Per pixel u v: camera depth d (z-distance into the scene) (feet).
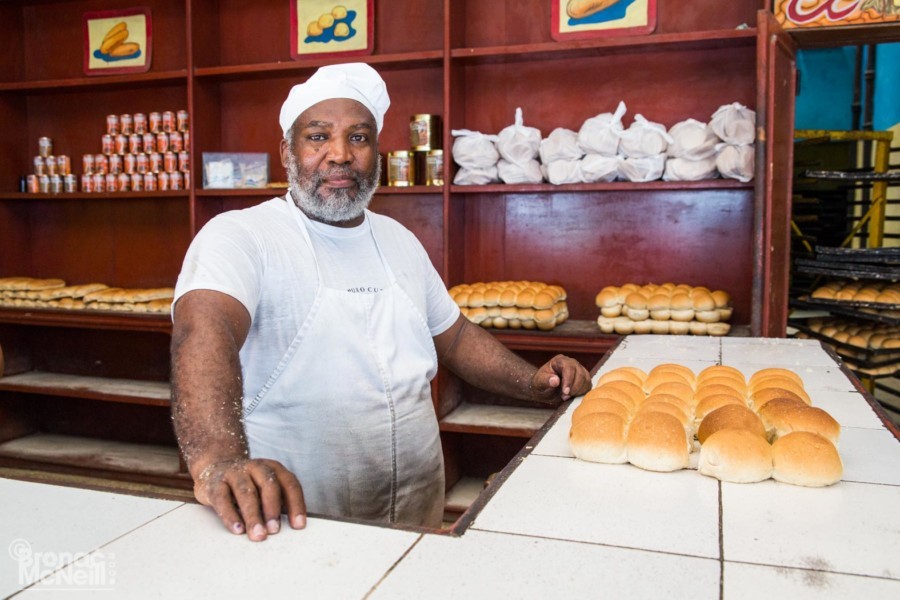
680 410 4.07
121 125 13.42
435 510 5.74
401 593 2.43
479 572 2.58
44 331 14.83
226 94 13.19
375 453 5.22
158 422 14.25
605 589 2.45
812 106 23.00
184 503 3.24
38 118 14.46
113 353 14.40
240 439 3.39
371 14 12.09
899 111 20.06
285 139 5.26
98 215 14.29
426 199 12.53
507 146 10.93
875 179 12.10
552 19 11.13
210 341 3.76
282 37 12.84
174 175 12.81
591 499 3.26
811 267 12.92
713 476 3.53
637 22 10.78
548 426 4.43
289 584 2.49
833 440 3.84
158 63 13.60
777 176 9.52
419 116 11.43
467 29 11.93
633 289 10.72
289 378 5.00
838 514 3.09
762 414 4.11
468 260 12.35
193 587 2.47
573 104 11.62
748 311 11.14
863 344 12.37
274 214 5.14
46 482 3.51
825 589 2.45
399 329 5.39
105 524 3.00
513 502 3.22
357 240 5.41
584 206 11.77
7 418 14.39
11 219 14.33
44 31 14.21
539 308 10.60
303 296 4.95
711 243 11.25
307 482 5.14
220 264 4.34
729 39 10.18
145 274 14.10
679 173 10.20
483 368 5.89
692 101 11.11
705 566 2.62
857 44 10.19
